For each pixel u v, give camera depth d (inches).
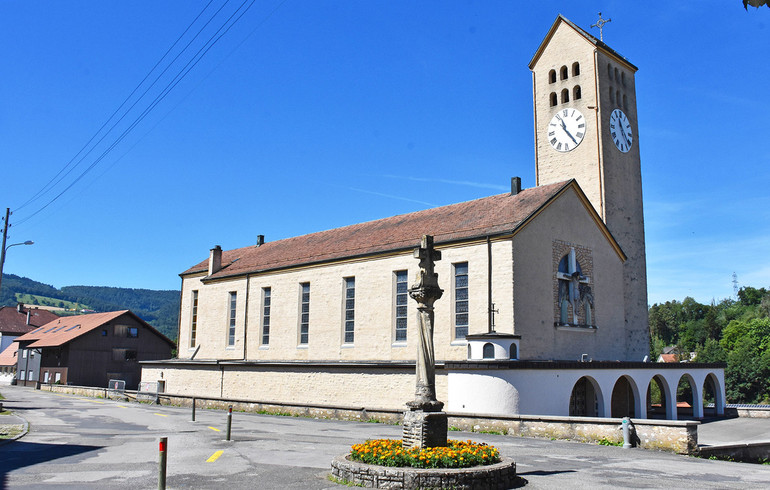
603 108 1630.2
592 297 1370.6
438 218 1477.6
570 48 1702.8
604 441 850.1
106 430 1005.2
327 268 1540.4
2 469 631.8
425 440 601.0
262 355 1689.2
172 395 1686.8
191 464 659.4
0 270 1749.5
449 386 1089.4
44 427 1057.5
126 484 551.5
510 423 944.3
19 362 3181.6
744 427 1293.1
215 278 1899.6
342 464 567.2
